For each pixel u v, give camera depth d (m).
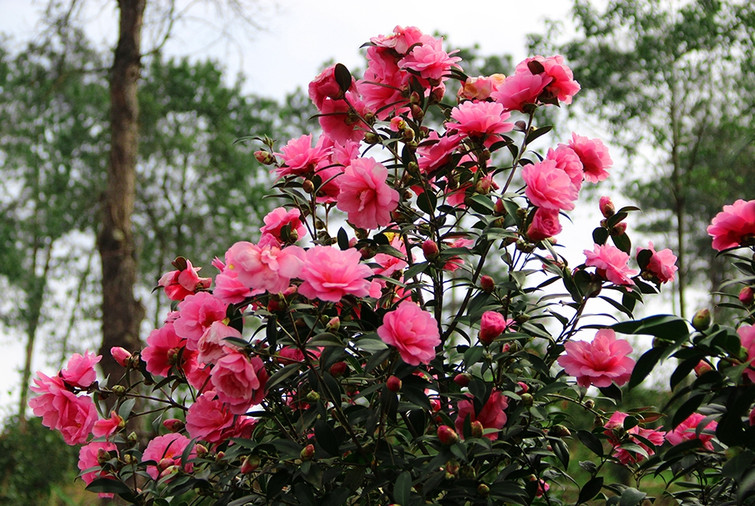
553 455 2.15
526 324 2.09
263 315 1.92
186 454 2.02
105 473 2.23
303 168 2.29
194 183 18.77
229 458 2.03
